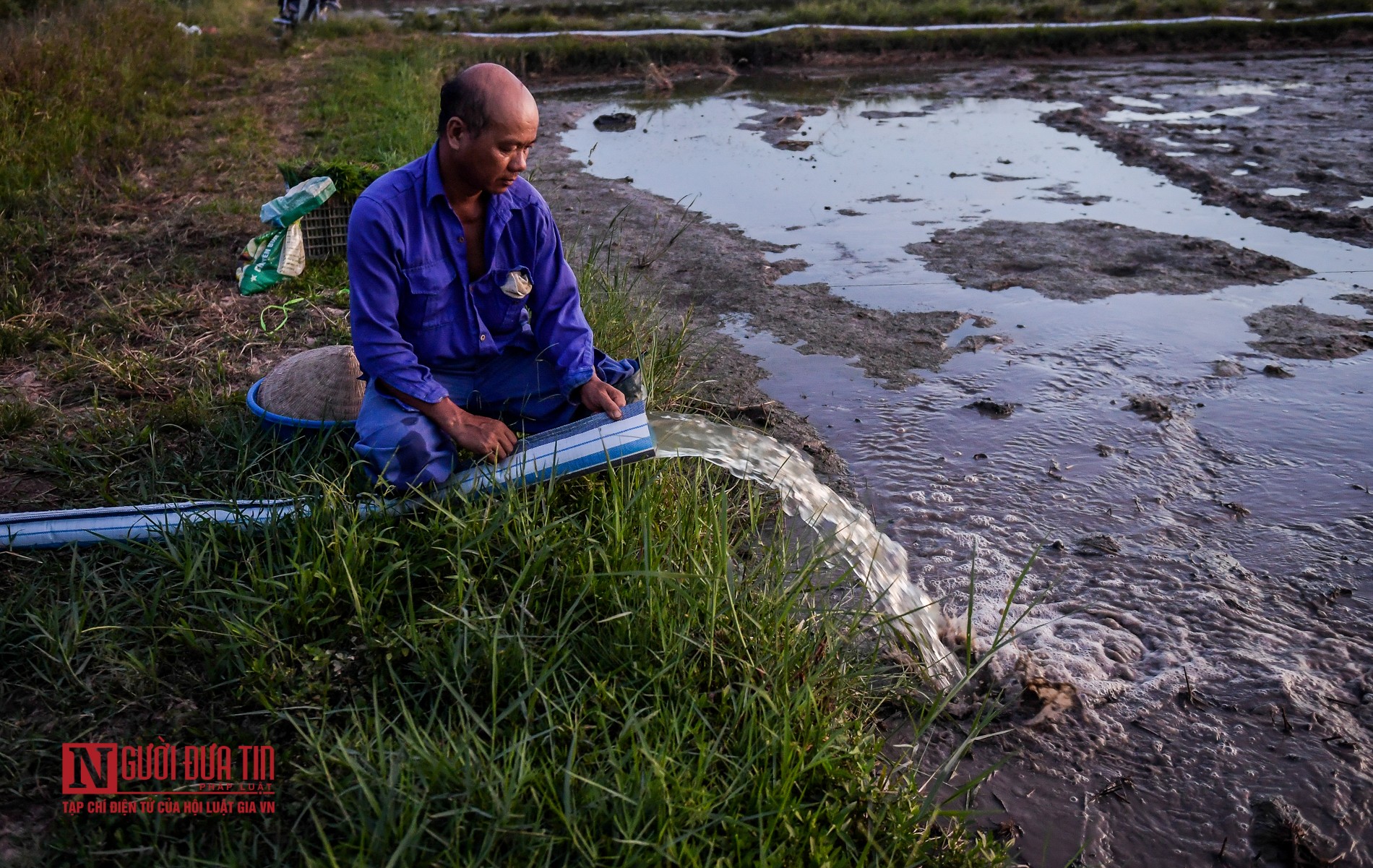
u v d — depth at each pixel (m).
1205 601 3.57
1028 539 3.93
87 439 3.90
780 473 3.97
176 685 2.78
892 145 10.33
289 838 2.39
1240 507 4.11
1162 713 3.11
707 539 3.34
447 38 16.36
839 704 2.92
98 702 2.72
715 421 4.48
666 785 2.40
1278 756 2.94
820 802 2.54
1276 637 3.40
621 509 3.36
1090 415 4.85
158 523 3.28
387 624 2.96
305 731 2.65
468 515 3.22
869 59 15.91
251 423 3.99
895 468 4.40
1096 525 4.02
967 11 17.55
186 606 3.00
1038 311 6.06
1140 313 6.01
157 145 8.88
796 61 15.86
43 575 3.15
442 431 3.34
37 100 8.84
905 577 3.70
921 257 6.97
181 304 5.31
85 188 7.23
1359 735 3.01
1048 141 10.39
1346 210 7.71
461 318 3.44
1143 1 17.86
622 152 10.12
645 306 5.65
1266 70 14.20
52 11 13.28
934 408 4.92
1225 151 9.59
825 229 7.58
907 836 2.50
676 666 2.83
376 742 2.55
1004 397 5.04
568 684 2.79
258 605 3.00
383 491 3.39
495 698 2.67
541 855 2.31
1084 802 2.80
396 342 3.27
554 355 3.57
